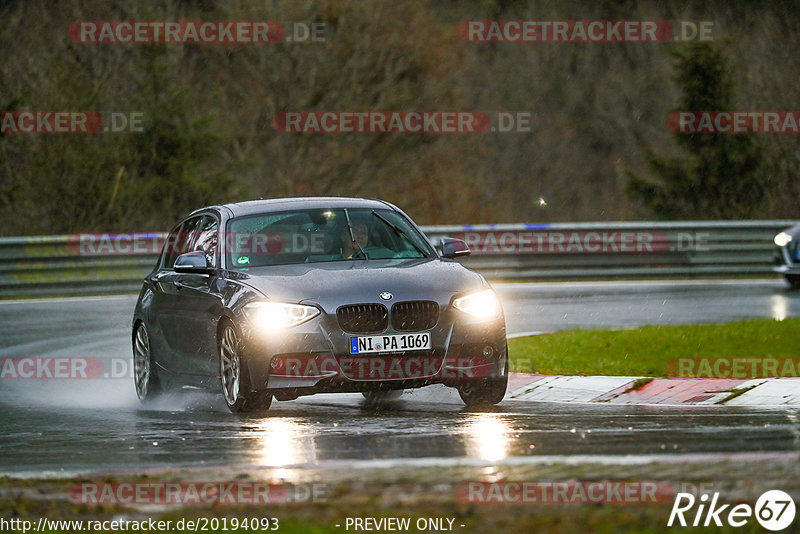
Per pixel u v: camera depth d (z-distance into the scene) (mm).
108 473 21625
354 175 147625
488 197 157375
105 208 121938
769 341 45188
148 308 39750
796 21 159000
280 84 146250
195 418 32469
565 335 49094
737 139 135625
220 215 37688
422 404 35250
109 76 131250
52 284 78438
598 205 166750
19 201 119625
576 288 79062
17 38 133125
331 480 19969
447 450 23797
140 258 80938
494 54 166250
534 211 163000
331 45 147750
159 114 129500
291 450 24719
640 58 172000
